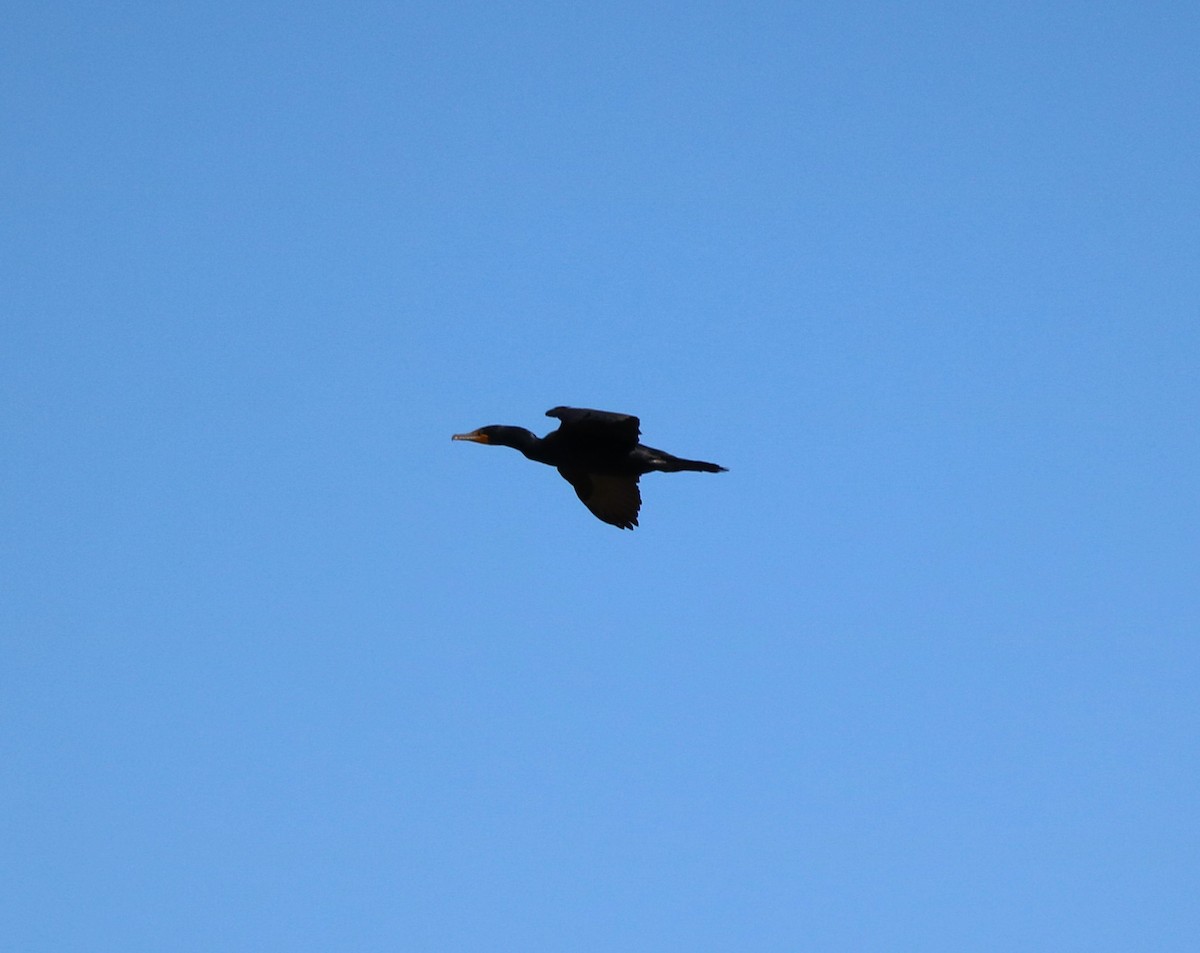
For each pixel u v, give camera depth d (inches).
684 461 1238.9
